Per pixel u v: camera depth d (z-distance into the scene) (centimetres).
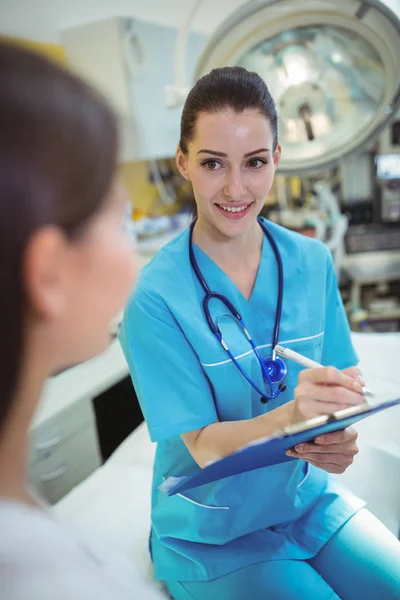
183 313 89
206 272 94
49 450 142
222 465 60
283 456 78
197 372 90
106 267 33
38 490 140
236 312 93
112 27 167
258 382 93
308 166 108
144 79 174
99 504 122
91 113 30
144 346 89
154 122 178
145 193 259
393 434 141
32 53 31
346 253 261
